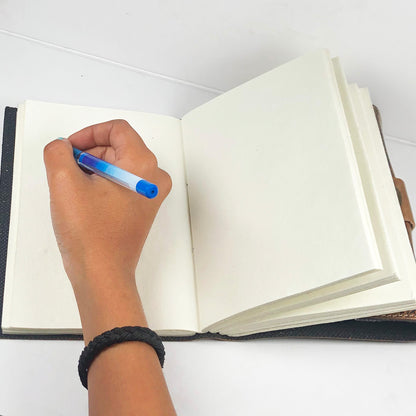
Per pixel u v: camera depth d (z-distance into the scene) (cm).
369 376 78
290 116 74
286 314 67
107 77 91
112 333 49
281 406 73
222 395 72
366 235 61
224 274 71
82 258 54
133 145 63
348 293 63
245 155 76
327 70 73
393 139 104
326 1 86
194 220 76
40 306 65
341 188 66
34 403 64
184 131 83
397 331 79
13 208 70
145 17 87
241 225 72
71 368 67
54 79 87
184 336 73
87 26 88
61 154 58
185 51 92
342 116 70
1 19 87
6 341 67
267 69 95
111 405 47
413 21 89
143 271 71
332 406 74
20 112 77
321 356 78
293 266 66
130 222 58
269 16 88
